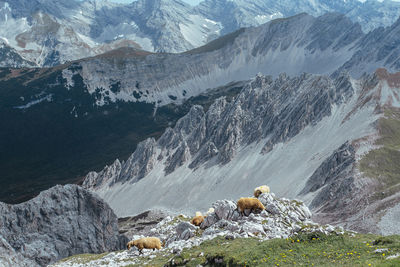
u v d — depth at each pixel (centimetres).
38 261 12438
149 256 4134
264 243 3366
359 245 2944
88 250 13738
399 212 13450
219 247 3612
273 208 4631
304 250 3036
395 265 2191
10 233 12762
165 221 6794
